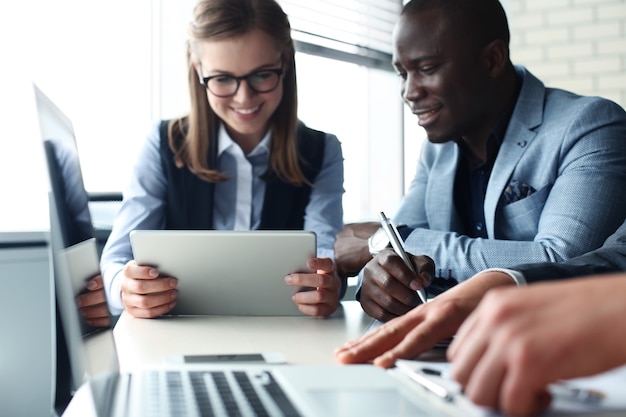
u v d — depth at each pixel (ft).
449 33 5.52
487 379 1.65
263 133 6.61
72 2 7.79
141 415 1.84
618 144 5.09
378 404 1.95
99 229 6.93
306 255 4.10
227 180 6.41
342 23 11.05
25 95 7.30
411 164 12.86
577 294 1.62
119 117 8.30
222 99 6.06
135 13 8.48
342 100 11.71
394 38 5.86
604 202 4.86
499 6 5.67
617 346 1.53
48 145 1.86
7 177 7.23
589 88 12.72
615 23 12.46
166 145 6.39
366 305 4.11
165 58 8.77
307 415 1.83
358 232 5.33
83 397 2.27
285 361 2.93
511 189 5.40
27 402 7.09
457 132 5.77
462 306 2.78
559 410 1.77
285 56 6.36
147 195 6.31
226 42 5.86
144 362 2.93
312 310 4.14
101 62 8.10
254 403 1.96
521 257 4.61
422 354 2.73
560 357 1.55
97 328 2.08
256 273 4.11
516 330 1.61
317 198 6.77
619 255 3.53
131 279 4.09
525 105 5.53
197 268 4.09
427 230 5.04
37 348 7.12
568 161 5.13
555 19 12.88
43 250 7.15
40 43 7.53
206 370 2.46
